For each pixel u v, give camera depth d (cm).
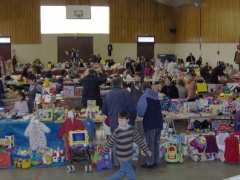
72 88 1202
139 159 802
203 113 942
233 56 1938
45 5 2747
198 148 839
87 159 806
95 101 931
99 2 2792
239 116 904
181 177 730
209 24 2217
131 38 2850
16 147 800
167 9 2892
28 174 746
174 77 1512
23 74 1608
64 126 793
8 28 2741
